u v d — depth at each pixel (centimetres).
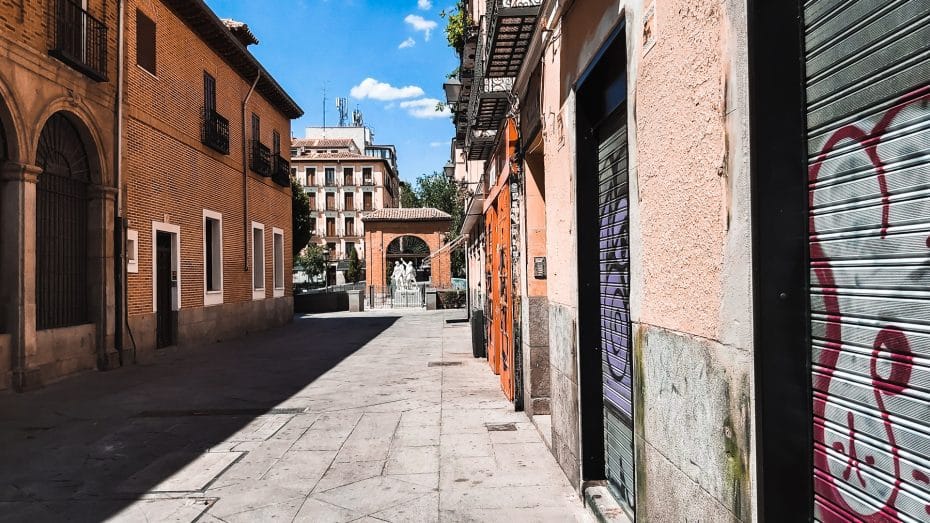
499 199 877
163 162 1423
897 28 143
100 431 674
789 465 178
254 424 699
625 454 369
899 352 142
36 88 971
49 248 1045
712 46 207
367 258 4194
